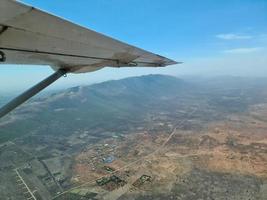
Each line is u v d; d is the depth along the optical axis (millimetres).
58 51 3342
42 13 2188
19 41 2658
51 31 2588
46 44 2932
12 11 2016
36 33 2576
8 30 2365
